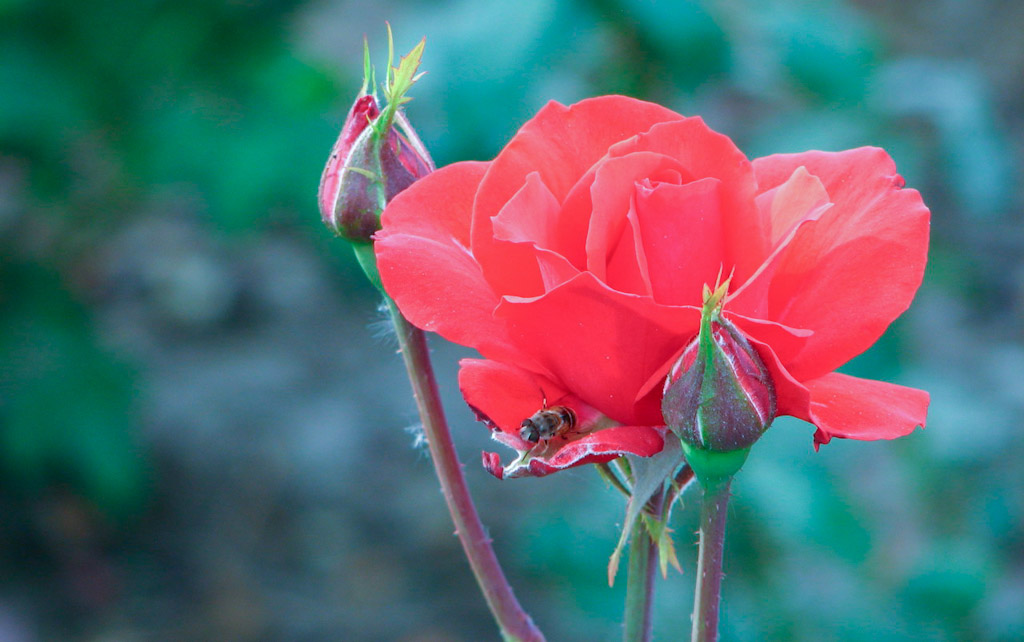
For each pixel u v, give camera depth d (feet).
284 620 6.35
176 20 5.40
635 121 2.32
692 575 4.57
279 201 5.93
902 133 5.25
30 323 6.14
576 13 4.11
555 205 2.28
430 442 2.42
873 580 4.56
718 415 2.19
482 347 2.27
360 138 2.38
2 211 6.19
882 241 2.28
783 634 4.30
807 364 2.27
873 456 5.59
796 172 2.28
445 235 2.34
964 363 6.78
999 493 5.23
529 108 4.30
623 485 2.32
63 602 6.44
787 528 4.09
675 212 2.24
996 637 4.70
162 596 6.54
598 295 2.20
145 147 5.63
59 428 6.00
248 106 5.52
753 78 4.43
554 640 5.86
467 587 6.68
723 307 2.19
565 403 2.28
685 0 4.17
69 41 5.38
